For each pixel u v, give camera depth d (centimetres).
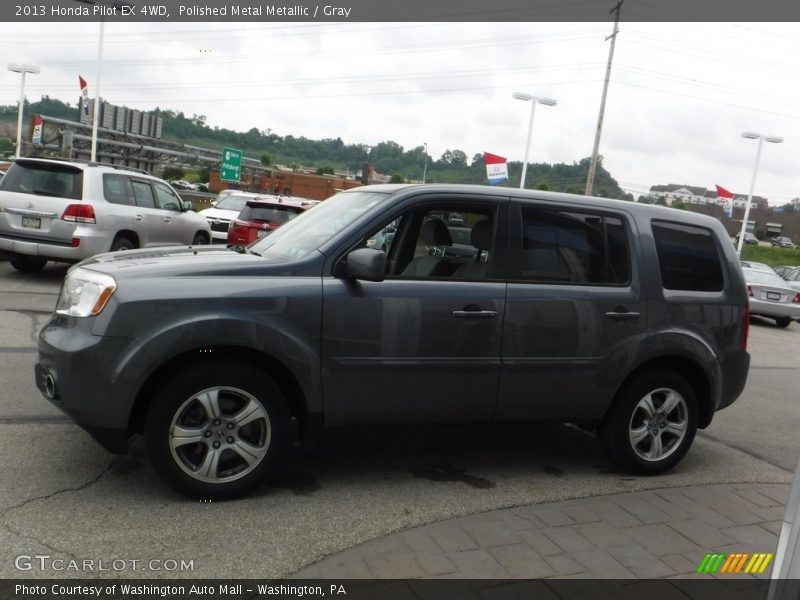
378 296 408
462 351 427
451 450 512
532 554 354
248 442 395
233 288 384
